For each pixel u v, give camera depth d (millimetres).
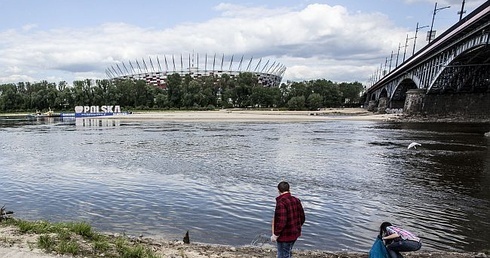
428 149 38188
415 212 16375
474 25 54750
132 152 37562
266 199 18609
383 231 7918
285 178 24125
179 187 21328
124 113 147000
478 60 71750
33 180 23453
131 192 20094
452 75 77438
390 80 137875
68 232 10961
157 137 54500
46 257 8625
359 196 19328
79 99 174375
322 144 44406
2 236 10352
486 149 37562
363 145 43062
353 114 136750
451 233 13719
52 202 18031
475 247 12391
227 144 44719
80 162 31156
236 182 22828
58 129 73625
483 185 21688
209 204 17688
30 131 68500
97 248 9578
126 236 12383
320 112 151875
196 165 29328
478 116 89375
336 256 11055
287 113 143750
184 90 179875
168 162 30906
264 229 14133
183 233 13617
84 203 17844
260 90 185875
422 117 93375
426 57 86250
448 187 21297
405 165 28922
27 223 11625
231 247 11633
